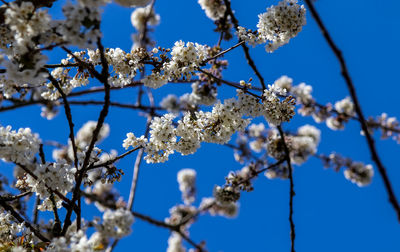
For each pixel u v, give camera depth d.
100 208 6.56
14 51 3.96
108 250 4.96
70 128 4.18
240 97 5.38
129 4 4.44
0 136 4.09
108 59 5.14
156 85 5.36
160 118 5.20
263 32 5.43
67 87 5.26
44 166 4.22
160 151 5.36
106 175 4.96
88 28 3.47
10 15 3.47
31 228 4.75
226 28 6.09
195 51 5.33
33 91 4.94
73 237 3.80
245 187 6.52
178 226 3.48
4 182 5.79
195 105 6.07
